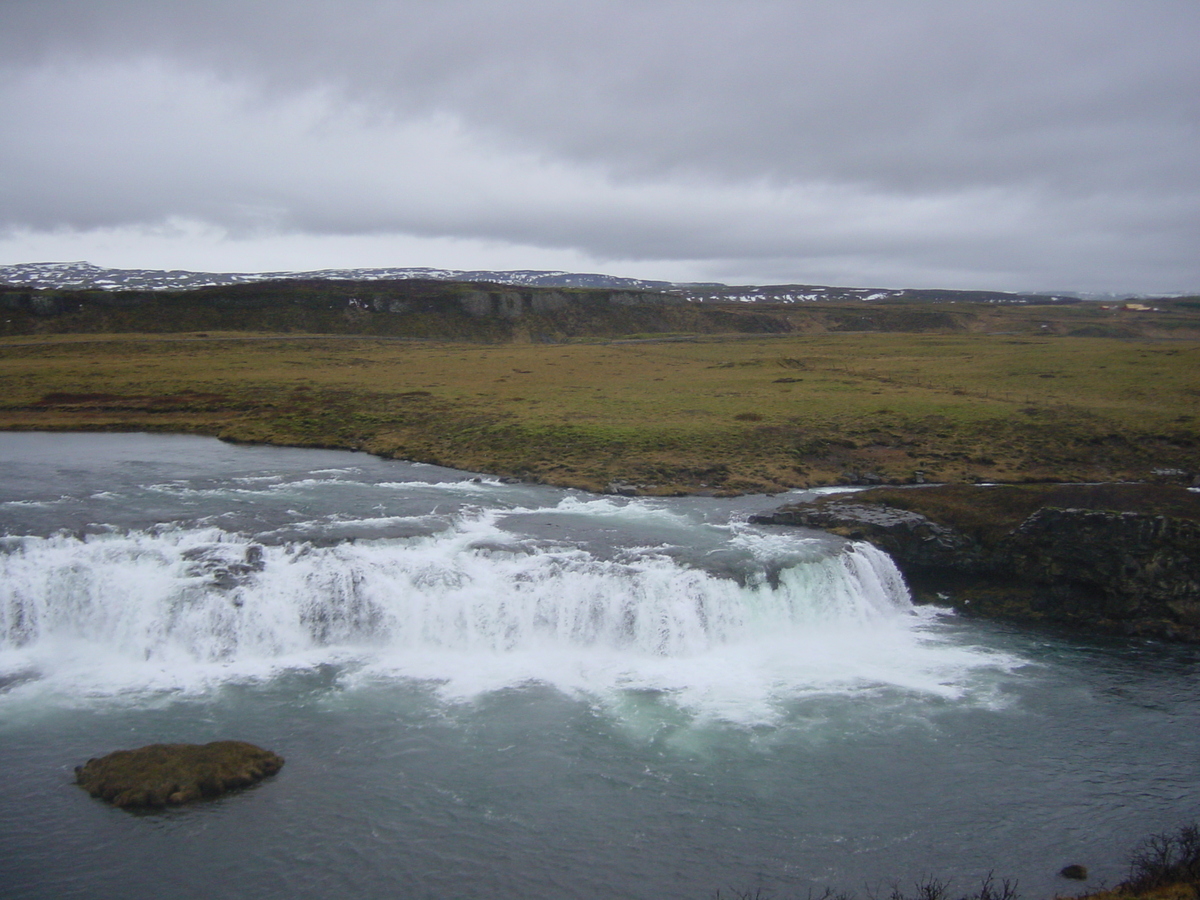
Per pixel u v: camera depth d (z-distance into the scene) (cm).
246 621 4056
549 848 2828
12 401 10294
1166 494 5603
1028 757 3431
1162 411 8962
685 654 4253
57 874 2638
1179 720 3734
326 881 2650
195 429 9338
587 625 4281
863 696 3912
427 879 2675
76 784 3045
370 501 5988
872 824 2995
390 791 3088
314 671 3947
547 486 6988
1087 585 4875
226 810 2948
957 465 7669
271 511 5525
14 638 4034
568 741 3456
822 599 4675
